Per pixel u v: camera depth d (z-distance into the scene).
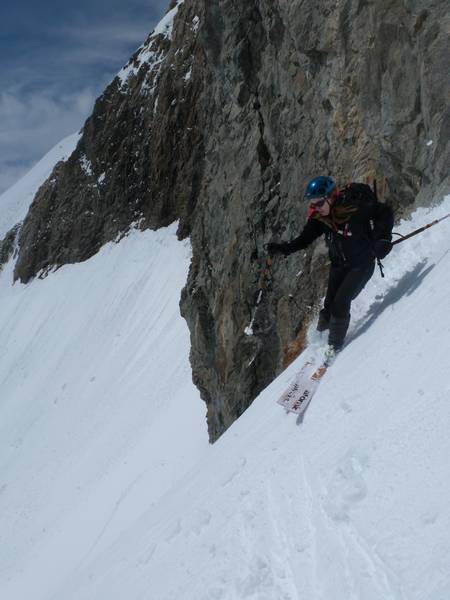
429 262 5.63
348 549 3.26
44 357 36.72
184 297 16.25
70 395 31.30
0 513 24.75
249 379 12.73
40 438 29.48
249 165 13.05
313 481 4.09
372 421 4.08
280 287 11.77
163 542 5.39
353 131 9.71
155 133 36.75
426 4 7.15
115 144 40.72
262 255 12.52
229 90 13.82
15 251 50.41
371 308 5.96
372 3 8.29
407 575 2.78
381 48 8.23
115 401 27.66
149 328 31.41
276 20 11.68
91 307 36.56
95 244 41.06
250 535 4.19
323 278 10.40
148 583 4.89
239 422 7.20
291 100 11.62
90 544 17.58
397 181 8.66
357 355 5.17
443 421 3.39
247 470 5.20
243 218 13.12
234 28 13.04
